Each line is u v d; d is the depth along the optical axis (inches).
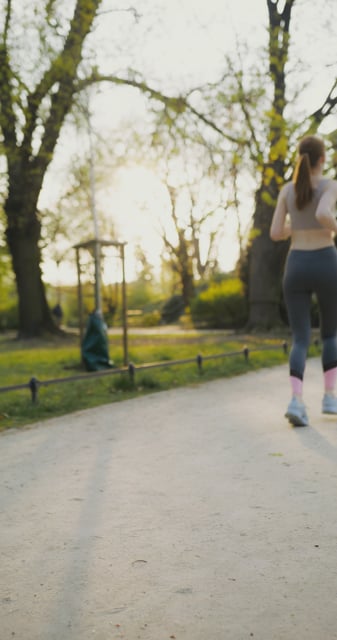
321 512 99.4
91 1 419.2
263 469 128.1
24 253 779.4
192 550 85.7
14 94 461.4
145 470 132.0
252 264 748.6
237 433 168.4
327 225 174.1
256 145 315.3
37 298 789.9
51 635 63.8
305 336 182.7
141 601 70.8
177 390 271.0
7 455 152.9
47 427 192.9
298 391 175.8
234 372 333.1
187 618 66.4
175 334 850.1
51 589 74.8
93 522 99.3
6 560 84.4
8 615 68.4
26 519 102.0
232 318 1021.2
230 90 327.6
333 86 354.3
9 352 585.3
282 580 74.8
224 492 113.1
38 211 768.9
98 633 63.9
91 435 175.9
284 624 64.4
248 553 83.7
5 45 431.2
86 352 370.9
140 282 2129.7
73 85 480.7
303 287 183.0
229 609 68.1
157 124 424.2
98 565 81.6
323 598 69.7
